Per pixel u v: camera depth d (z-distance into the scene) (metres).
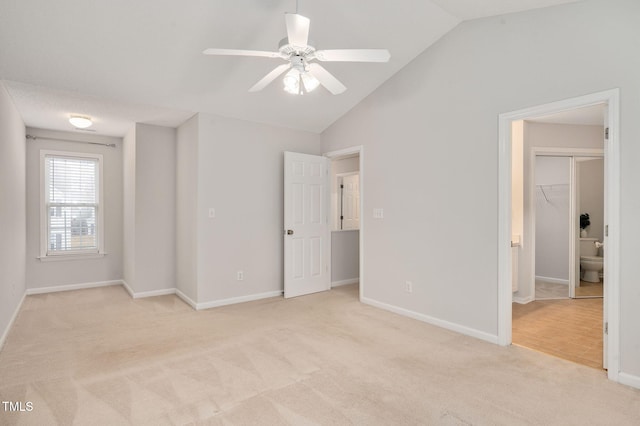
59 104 3.84
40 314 3.99
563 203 5.59
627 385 2.40
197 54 3.18
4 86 3.28
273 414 2.07
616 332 2.45
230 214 4.43
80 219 5.31
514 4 2.83
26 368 2.65
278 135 4.85
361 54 2.32
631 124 2.37
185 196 4.61
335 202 6.04
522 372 2.60
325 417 2.04
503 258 3.07
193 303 4.28
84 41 2.84
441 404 2.18
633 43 2.36
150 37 2.91
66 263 5.18
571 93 2.64
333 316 3.92
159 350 2.99
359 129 4.52
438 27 3.38
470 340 3.21
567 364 2.74
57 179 5.12
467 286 3.34
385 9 3.06
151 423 1.99
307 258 4.95
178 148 4.88
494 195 3.12
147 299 4.67
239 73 3.54
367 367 2.67
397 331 3.44
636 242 2.36
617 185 2.42
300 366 2.69
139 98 3.74
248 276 4.59
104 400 2.22
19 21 2.56
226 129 4.39
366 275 4.42
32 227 4.91
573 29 2.63
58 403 2.18
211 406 2.15
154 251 4.88
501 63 3.06
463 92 3.35
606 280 2.54
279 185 4.88
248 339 3.24
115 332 3.42
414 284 3.83
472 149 3.29
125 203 5.39
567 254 5.56
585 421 2.01
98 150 5.40
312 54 2.33
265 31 3.04
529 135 4.56
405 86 3.91
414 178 3.82
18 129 4.07
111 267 5.52
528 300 4.59
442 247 3.55
